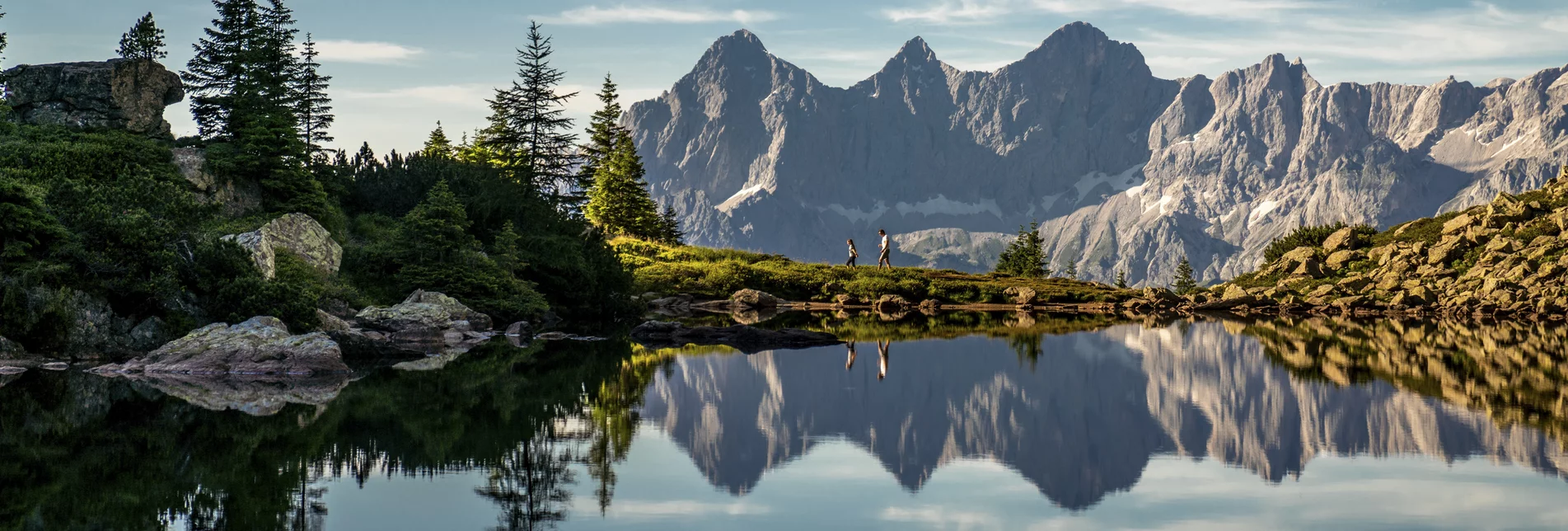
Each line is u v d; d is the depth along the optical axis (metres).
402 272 43.06
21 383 26.64
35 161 36.38
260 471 17.12
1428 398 24.73
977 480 16.77
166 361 29.44
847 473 17.25
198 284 33.31
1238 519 14.24
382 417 22.34
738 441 20.03
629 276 56.75
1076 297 73.69
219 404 23.91
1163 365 32.53
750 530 13.74
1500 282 59.72
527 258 50.34
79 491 15.64
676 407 24.09
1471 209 77.06
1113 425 21.75
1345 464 17.69
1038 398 25.66
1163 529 13.84
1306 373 30.17
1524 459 17.88
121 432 20.33
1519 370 30.31
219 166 41.75
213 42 56.59
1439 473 16.91
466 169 54.31
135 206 34.19
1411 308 61.47
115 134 40.34
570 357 34.97
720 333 42.19
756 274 77.38
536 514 14.55
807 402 25.12
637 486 16.30
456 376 29.58
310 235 40.53
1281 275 78.06
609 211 111.19
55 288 30.97
